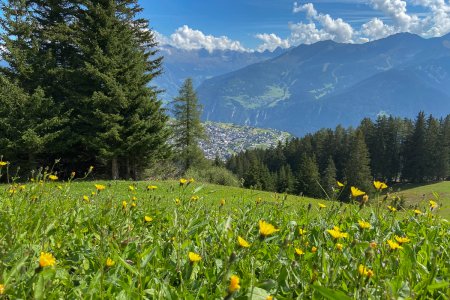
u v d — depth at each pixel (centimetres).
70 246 282
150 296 214
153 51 3094
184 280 236
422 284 215
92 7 2467
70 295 200
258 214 429
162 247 293
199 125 4278
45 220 289
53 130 2525
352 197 334
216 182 3966
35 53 2519
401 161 7962
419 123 7575
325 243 305
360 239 308
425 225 418
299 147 8900
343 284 216
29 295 179
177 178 3616
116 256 218
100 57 2438
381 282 218
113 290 217
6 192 415
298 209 490
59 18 2855
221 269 238
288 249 271
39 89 2375
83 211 381
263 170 5072
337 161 7981
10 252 216
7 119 2292
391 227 365
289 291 224
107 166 2997
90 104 2506
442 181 7712
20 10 2517
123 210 347
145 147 2662
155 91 2783
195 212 379
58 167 2788
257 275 252
